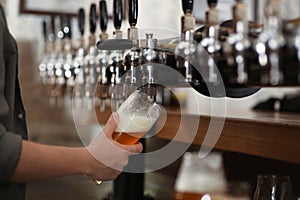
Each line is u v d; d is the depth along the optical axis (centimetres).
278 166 129
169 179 175
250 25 101
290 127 94
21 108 118
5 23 107
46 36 269
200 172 147
